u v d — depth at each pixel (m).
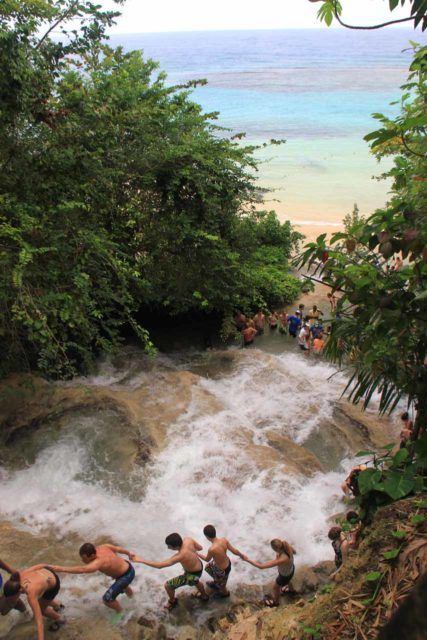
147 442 10.05
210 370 13.41
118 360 13.42
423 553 4.26
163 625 6.59
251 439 10.63
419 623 1.01
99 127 10.70
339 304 4.55
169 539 6.84
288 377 12.88
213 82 108.50
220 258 14.18
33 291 9.76
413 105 7.16
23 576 6.13
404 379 4.45
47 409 10.50
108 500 8.92
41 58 9.61
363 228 3.92
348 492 9.19
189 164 12.82
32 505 8.73
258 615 6.54
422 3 3.03
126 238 13.53
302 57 195.88
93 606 6.85
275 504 9.10
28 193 10.06
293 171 39.94
